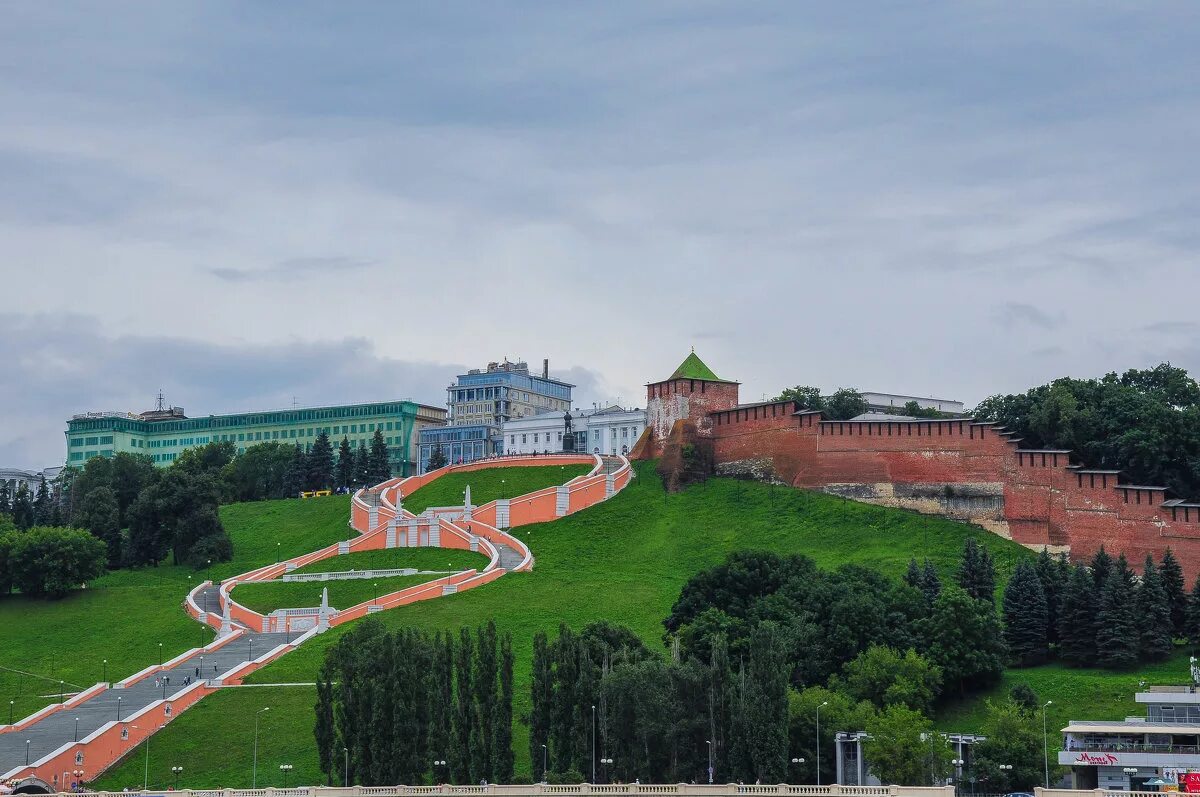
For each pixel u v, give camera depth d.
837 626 197.00
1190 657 199.38
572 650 170.12
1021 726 171.00
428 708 165.00
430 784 163.12
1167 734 164.88
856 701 183.62
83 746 182.50
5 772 178.50
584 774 164.50
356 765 166.62
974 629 194.88
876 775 165.75
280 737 187.88
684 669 168.25
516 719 188.12
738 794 150.38
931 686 188.38
